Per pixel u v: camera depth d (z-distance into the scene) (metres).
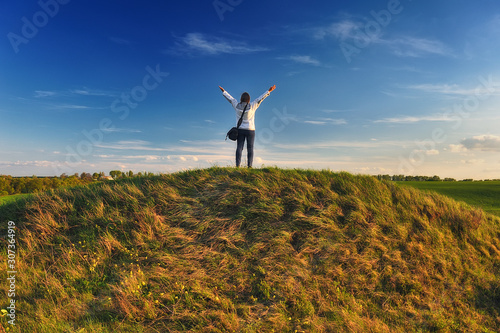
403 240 7.14
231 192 8.01
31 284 5.34
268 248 6.38
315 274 5.91
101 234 6.68
